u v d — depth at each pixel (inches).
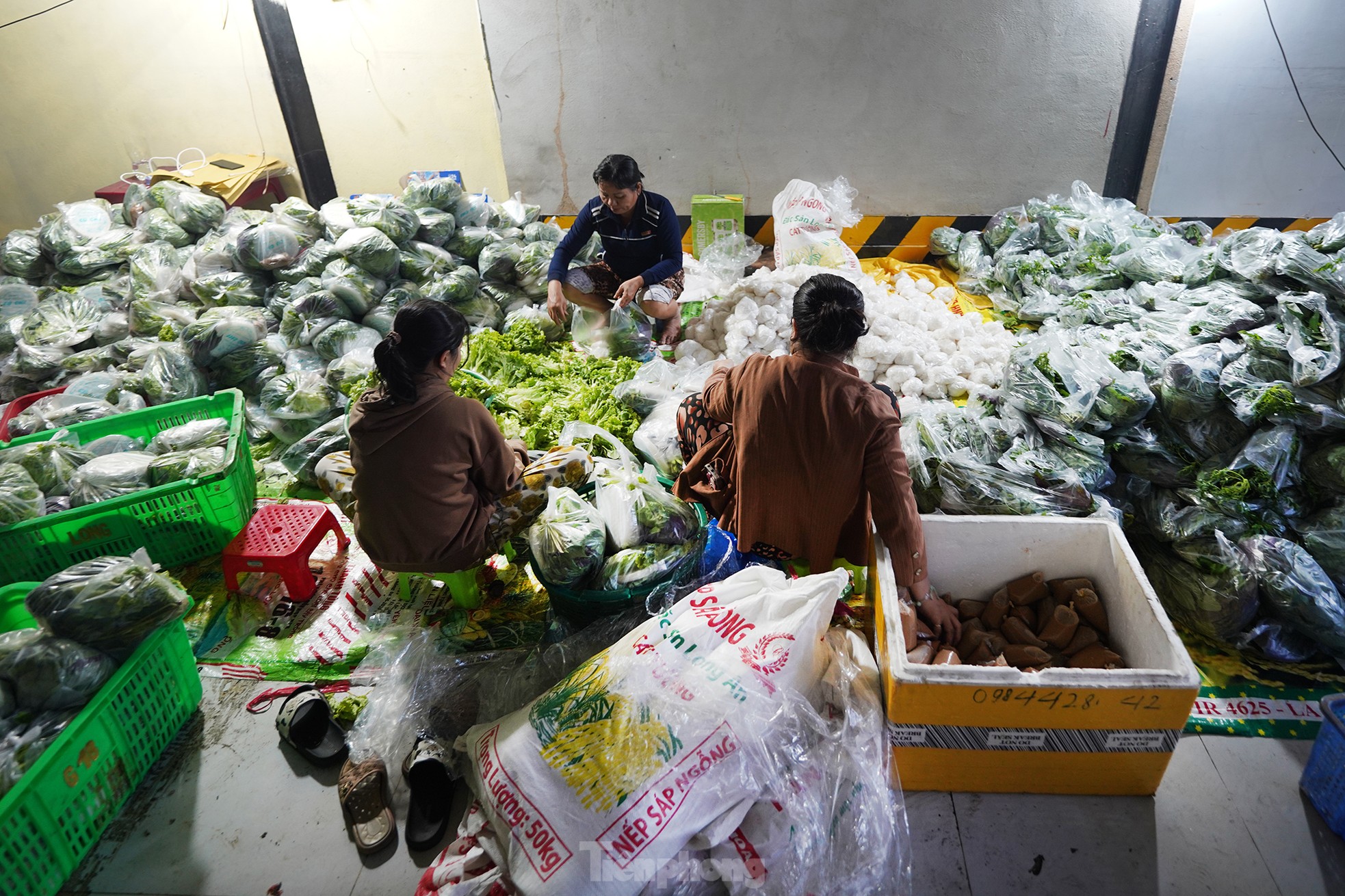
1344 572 100.5
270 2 201.0
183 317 170.9
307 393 149.9
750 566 98.0
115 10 204.1
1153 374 119.6
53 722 80.9
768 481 96.3
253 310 168.1
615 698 78.4
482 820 78.9
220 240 183.3
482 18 196.9
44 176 227.9
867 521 101.3
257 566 114.3
